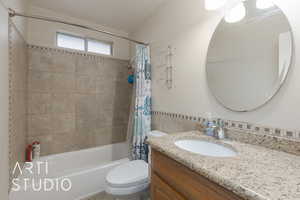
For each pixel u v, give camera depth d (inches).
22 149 63.6
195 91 54.1
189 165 26.5
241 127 40.3
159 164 36.3
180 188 29.9
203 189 25.0
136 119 75.7
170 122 65.6
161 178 35.6
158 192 36.3
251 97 38.0
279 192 17.6
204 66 50.7
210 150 41.3
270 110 34.6
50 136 78.8
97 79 92.2
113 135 98.5
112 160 94.3
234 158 27.9
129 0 69.2
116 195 46.6
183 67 59.3
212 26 48.1
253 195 17.4
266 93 35.2
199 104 52.6
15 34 53.1
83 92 87.8
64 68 81.8
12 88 49.6
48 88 77.7
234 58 41.9
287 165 25.1
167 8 68.2
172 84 64.7
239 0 40.8
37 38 74.6
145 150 72.9
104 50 97.7
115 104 98.7
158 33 74.6
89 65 89.4
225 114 44.3
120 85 100.4
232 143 38.0
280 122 32.9
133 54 98.6
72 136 85.0
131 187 47.7
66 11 78.3
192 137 44.6
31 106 73.6
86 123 89.2
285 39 32.4
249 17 38.7
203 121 51.1
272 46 34.4
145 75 76.4
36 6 74.0
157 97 74.0
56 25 79.4
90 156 87.8
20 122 60.1
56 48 79.5
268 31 35.1
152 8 74.9
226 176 21.3
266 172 22.6
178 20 61.7
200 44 52.2
